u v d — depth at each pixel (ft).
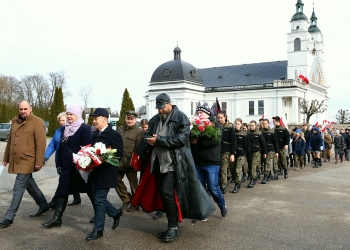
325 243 16.12
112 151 16.31
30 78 239.50
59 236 16.76
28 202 24.21
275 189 31.27
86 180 17.24
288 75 173.78
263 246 15.65
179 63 167.12
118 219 18.06
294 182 35.81
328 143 63.31
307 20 177.99
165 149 16.80
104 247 15.29
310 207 23.67
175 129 16.93
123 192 22.22
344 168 51.08
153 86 169.07
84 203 24.29
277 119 39.45
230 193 29.14
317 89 189.06
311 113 155.12
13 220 19.48
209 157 20.51
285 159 38.99
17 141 18.62
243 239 16.62
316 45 210.79
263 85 166.71
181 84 162.09
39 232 17.37
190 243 15.98
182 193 16.94
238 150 30.14
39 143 18.81
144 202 18.24
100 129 17.83
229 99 171.12
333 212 22.21
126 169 22.11
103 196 16.66
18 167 18.48
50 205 21.77
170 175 16.76
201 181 20.99
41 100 238.68
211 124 20.49
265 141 36.19
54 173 38.81
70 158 18.29
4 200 24.62
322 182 35.86
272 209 23.02
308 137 59.16
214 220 20.15
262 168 42.16
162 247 15.39
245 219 20.38
